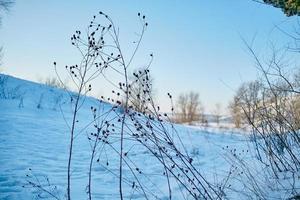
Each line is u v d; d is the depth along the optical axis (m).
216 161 8.88
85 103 21.42
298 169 5.60
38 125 13.37
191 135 16.47
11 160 7.60
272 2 5.87
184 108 43.06
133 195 5.59
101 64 4.11
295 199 4.43
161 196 5.51
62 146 10.11
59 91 23.84
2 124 12.49
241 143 12.52
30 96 21.09
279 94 5.88
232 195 5.05
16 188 5.68
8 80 24.16
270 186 5.10
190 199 5.23
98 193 5.66
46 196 5.36
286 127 5.86
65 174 6.89
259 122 6.58
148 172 7.48
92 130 13.48
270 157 5.91
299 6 5.80
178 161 8.92
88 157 8.91
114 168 7.78
